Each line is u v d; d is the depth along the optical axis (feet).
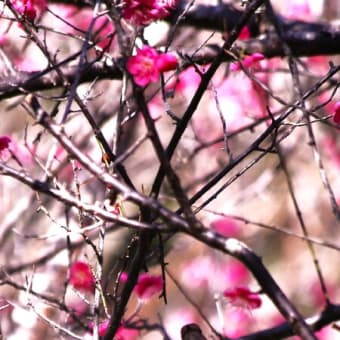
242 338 28.40
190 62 26.30
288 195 53.36
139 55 23.13
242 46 33.71
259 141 26.08
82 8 35.06
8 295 36.99
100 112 40.37
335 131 51.93
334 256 55.93
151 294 28.27
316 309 55.57
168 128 45.80
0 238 41.65
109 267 40.22
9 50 37.29
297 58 35.19
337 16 46.55
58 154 34.76
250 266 20.17
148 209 22.45
